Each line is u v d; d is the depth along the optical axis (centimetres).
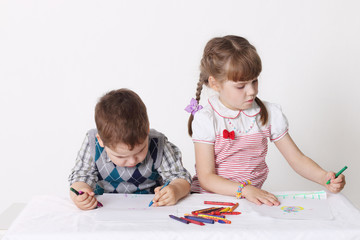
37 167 277
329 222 112
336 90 269
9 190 279
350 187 275
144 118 128
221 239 104
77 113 274
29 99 273
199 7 265
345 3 264
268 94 270
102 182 152
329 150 273
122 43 268
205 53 150
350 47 266
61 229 108
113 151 127
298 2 264
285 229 106
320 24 265
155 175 152
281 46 267
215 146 152
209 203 129
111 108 125
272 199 128
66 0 266
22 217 116
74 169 146
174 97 270
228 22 266
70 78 271
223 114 152
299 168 155
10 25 268
